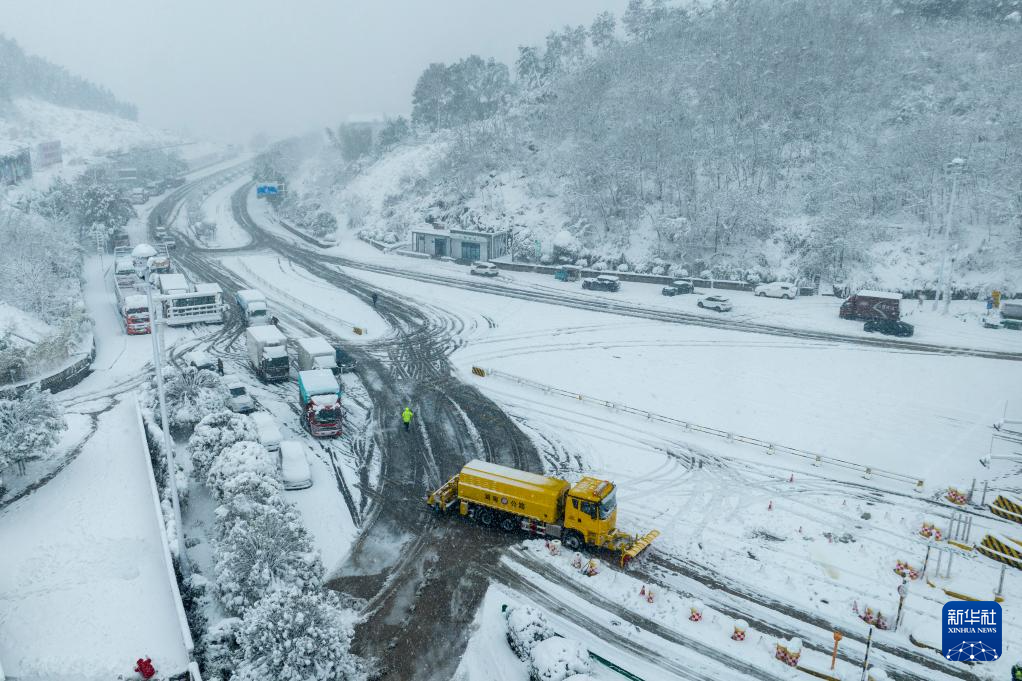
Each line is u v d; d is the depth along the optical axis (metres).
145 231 106.75
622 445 38.25
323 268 86.50
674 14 123.19
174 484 24.33
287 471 32.62
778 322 60.47
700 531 29.44
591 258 81.62
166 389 37.53
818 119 85.81
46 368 46.03
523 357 53.00
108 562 25.12
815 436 39.09
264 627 19.19
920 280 65.81
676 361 51.47
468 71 151.25
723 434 39.00
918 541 28.70
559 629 23.27
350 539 28.72
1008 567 27.06
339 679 19.02
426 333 59.69
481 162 102.81
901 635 23.22
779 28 96.56
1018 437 38.22
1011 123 71.44
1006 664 21.64
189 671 19.69
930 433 39.19
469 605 24.55
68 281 67.75
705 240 77.50
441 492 30.81
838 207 72.38
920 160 72.19
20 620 21.86
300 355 49.59
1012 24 99.31
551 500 27.75
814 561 27.33
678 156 83.12
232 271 83.69
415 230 92.88
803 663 21.75
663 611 24.31
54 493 30.44
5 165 112.62
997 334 55.41
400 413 42.81
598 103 99.44
